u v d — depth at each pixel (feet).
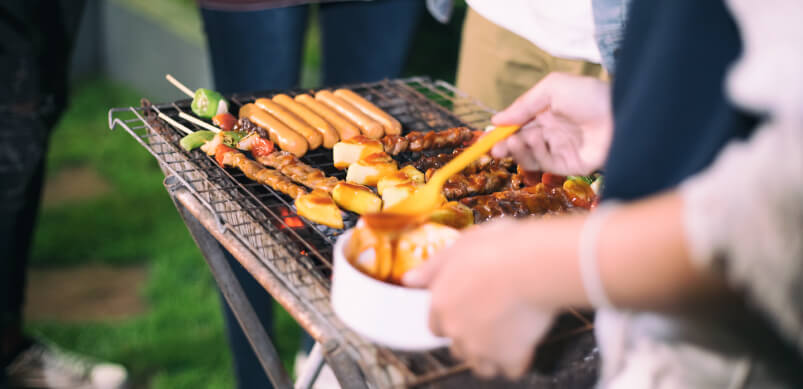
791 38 2.40
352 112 6.53
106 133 19.76
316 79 20.03
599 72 7.40
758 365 3.05
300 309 4.01
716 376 3.17
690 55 2.96
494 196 5.52
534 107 5.09
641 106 3.11
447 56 21.31
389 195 5.28
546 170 5.43
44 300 12.95
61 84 10.34
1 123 9.58
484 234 2.99
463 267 2.92
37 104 9.84
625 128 3.17
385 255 3.82
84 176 17.42
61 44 9.98
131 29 23.06
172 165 5.62
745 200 2.37
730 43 2.88
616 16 5.94
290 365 11.44
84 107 21.56
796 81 2.33
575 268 2.66
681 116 2.99
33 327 12.10
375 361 3.58
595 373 3.91
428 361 3.59
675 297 2.56
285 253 4.32
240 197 4.99
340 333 3.78
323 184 5.43
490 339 2.96
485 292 2.86
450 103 7.78
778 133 2.37
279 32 10.32
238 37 10.31
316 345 5.77
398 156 6.39
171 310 12.80
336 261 3.73
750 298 2.55
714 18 2.91
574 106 5.00
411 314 3.48
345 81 11.73
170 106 6.59
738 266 2.44
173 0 24.54
